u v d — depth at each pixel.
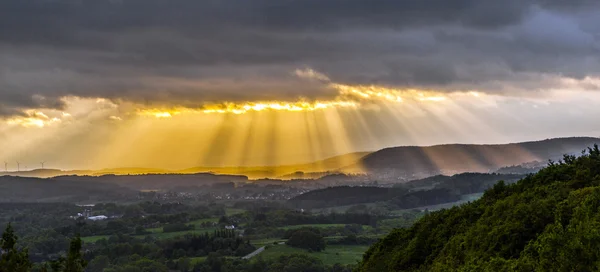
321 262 153.25
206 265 158.88
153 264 153.88
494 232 44.59
